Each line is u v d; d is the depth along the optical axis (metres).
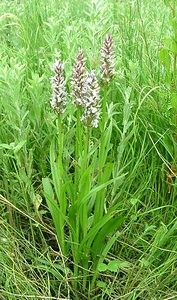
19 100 0.51
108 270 0.49
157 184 0.56
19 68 0.52
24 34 0.72
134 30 0.72
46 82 0.62
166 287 0.47
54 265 0.47
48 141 0.57
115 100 0.60
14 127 0.51
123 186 0.51
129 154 0.57
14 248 0.47
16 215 0.53
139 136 0.55
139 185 0.55
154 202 0.54
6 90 0.50
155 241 0.46
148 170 0.56
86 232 0.45
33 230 0.52
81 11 0.93
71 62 0.62
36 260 0.47
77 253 0.46
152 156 0.55
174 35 0.54
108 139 0.45
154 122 0.57
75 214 0.44
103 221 0.43
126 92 0.52
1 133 0.57
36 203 0.49
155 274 0.45
